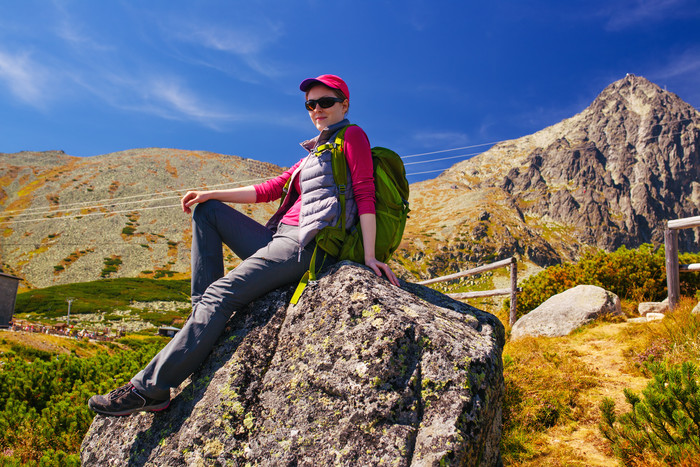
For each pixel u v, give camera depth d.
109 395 2.25
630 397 3.49
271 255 2.34
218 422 2.02
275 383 2.06
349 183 2.45
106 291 108.44
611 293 8.56
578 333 7.76
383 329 1.98
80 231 157.38
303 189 2.47
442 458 1.65
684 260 9.41
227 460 1.92
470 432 1.73
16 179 194.25
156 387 2.17
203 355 2.26
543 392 4.79
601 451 3.67
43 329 46.75
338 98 2.63
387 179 2.50
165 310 97.44
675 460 3.00
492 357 1.98
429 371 1.86
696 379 3.82
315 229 2.32
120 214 173.38
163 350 2.28
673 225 7.48
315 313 2.17
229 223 2.57
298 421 1.92
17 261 134.38
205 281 2.52
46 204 175.50
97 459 2.28
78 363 6.19
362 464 1.73
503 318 11.87
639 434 3.36
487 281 157.12
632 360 5.61
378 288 2.18
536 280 11.64
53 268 131.38
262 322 2.31
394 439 1.75
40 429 4.32
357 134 2.46
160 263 145.38
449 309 2.44
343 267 2.31
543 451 3.82
